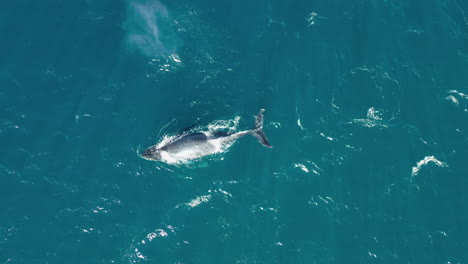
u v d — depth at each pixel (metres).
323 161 76.44
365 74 82.94
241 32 87.56
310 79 82.88
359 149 77.25
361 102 80.81
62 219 70.56
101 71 82.69
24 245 68.19
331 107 80.56
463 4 89.88
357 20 88.19
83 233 69.81
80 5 88.56
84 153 75.75
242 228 71.56
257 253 69.69
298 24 88.25
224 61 84.69
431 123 79.19
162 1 89.81
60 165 74.56
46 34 85.25
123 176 74.44
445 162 76.06
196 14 88.94
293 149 77.50
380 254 69.31
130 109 79.81
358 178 75.06
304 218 72.38
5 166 73.56
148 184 74.12
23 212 70.50
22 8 87.19
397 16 88.50
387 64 83.88
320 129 78.94
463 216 71.94
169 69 83.50
